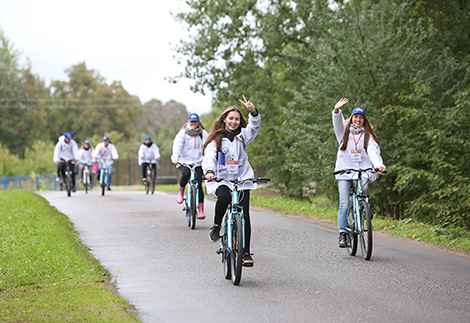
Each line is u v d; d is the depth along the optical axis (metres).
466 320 8.96
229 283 11.51
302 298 10.27
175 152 19.72
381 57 24.56
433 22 26.05
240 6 35.88
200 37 37.31
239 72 38.16
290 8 36.25
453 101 23.50
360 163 14.64
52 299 10.03
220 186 11.85
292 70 31.98
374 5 25.09
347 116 24.69
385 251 15.08
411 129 24.06
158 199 31.52
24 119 133.50
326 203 29.86
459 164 21.70
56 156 34.19
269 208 27.88
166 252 15.08
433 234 17.47
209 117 61.25
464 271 12.51
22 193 32.56
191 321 9.04
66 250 14.38
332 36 25.42
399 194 25.33
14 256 13.76
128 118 148.50
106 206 27.41
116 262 13.81
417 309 9.53
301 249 15.32
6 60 131.12
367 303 9.90
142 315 9.38
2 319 8.81
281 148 35.81
